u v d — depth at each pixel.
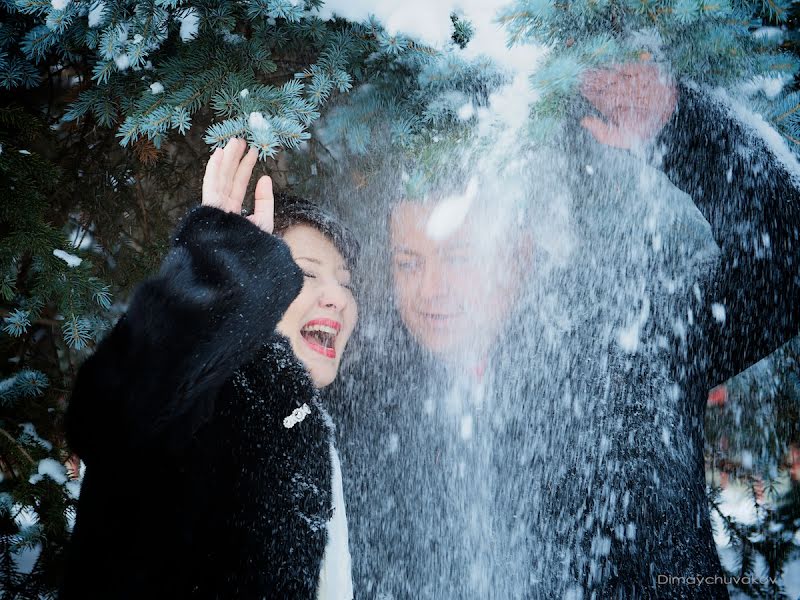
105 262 2.24
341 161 2.08
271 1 1.65
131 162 2.21
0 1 1.73
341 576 1.54
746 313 1.96
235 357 1.34
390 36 1.74
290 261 1.42
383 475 1.95
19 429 2.02
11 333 1.87
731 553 2.74
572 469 1.87
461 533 1.88
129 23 1.65
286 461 1.47
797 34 2.01
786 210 1.92
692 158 1.96
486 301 2.03
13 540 1.90
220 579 1.35
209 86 1.73
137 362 1.28
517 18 1.74
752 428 2.78
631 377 1.92
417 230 2.00
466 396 1.99
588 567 1.80
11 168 1.81
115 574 1.27
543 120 1.80
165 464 1.33
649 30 1.72
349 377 2.04
